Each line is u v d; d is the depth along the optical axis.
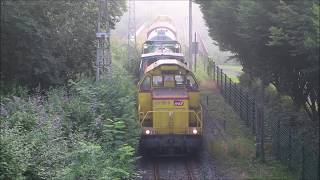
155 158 25.81
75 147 15.20
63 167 13.91
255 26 22.61
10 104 19.09
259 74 29.03
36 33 25.48
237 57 35.91
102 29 30.39
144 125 25.02
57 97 20.88
